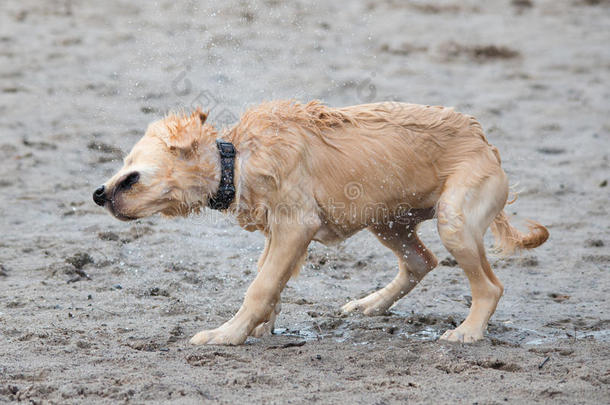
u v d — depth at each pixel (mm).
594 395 7977
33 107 21609
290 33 31125
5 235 13836
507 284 12445
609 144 21078
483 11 39000
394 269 13086
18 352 8914
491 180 9883
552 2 42000
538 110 23984
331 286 12227
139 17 32156
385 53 29547
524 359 9047
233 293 11656
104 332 9703
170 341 9492
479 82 26766
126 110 21531
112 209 8961
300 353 9164
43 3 33969
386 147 9664
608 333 10336
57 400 7641
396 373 8617
